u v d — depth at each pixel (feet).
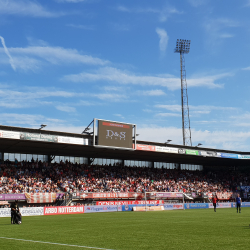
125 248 46.06
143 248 45.96
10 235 63.21
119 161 257.34
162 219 107.86
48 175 199.11
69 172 211.41
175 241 52.90
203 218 111.65
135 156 245.65
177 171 279.90
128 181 229.25
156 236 60.08
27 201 163.84
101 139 191.72
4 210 134.62
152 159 264.72
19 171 190.29
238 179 284.20
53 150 207.00
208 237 57.82
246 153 264.72
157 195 207.31
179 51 293.84
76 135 187.93
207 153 245.65
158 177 253.03
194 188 253.65
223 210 175.22
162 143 223.51
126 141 202.80
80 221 102.27
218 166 308.81
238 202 147.95
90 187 202.80
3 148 192.95
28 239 56.80
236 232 65.92
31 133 169.27
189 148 238.89
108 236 60.80
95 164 243.19
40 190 179.11
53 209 149.18
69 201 178.29
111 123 196.95
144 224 88.33
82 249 45.11
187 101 286.87
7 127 163.43
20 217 92.84
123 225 85.66
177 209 193.16
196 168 304.09
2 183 172.04
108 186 212.23
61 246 48.03
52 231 70.90
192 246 47.37
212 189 260.01
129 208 179.32
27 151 205.87
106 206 169.48
